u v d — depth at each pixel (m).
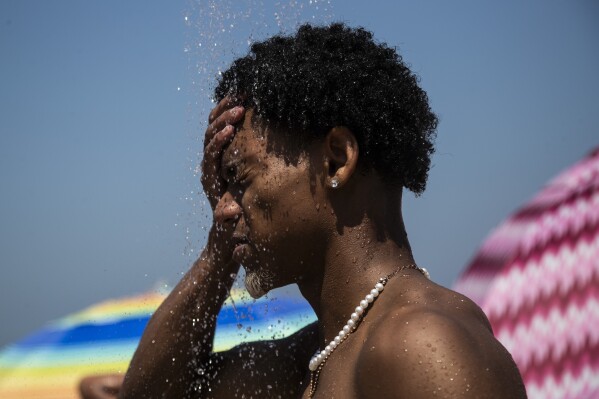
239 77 4.11
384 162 3.92
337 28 4.15
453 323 3.30
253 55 4.17
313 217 3.86
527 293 8.88
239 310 8.66
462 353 3.19
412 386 3.20
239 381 4.66
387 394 3.29
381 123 3.88
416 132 4.03
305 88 3.84
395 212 4.00
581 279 8.80
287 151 3.89
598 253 8.83
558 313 8.74
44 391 10.86
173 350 4.71
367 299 3.78
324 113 3.83
